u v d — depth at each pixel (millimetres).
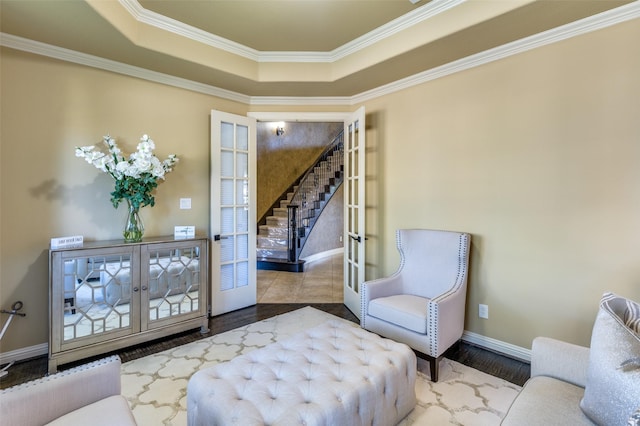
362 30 2863
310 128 8430
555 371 1462
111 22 2271
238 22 2746
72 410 1265
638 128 2104
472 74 2859
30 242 2586
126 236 2807
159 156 3256
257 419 1290
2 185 2475
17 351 2543
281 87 3564
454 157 3002
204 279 3125
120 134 3010
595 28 2229
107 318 2562
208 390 1502
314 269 6098
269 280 5230
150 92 3186
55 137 2682
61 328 2361
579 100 2316
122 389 2174
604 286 2242
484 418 1896
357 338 2043
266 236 7000
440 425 1830
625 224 2158
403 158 3416
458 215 2982
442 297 2400
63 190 2721
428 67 3031
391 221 3545
